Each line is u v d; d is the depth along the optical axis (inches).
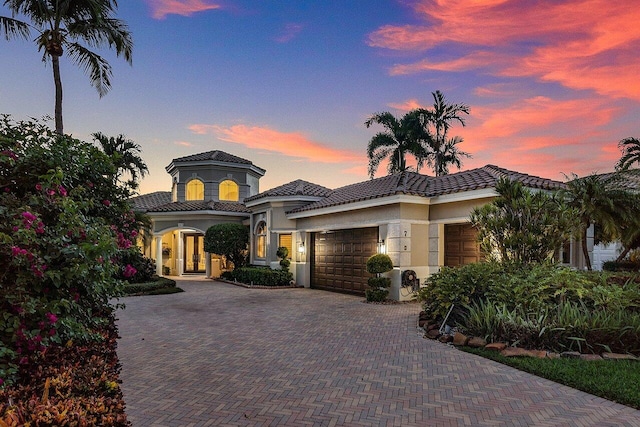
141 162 771.4
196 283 821.9
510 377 230.4
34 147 204.1
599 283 363.9
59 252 165.5
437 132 1018.7
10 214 159.3
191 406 193.0
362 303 525.7
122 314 452.4
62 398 122.7
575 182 461.1
